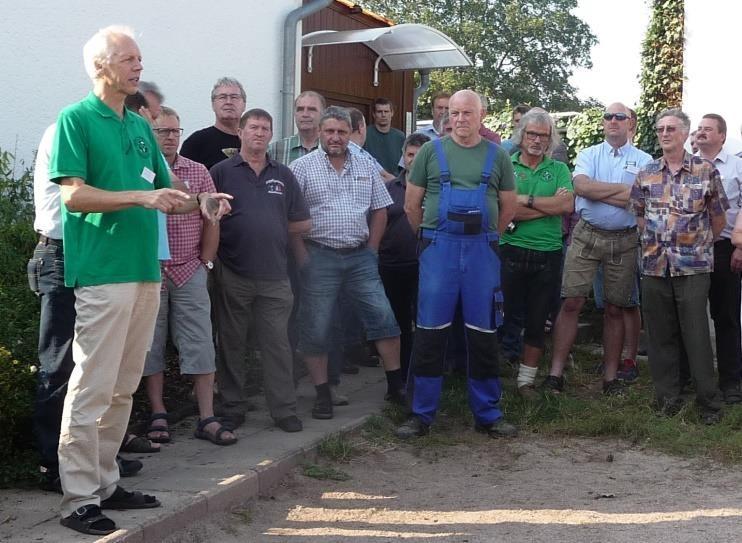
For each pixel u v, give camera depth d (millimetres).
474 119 6004
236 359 6098
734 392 7082
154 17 8227
